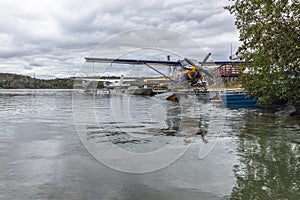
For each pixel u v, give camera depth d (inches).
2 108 451.2
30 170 119.6
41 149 158.6
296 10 328.8
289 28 321.1
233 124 267.4
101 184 103.7
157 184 104.2
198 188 100.7
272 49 334.6
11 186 101.0
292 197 92.9
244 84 425.1
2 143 174.6
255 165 129.0
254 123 274.4
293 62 338.3
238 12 399.9
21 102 602.5
